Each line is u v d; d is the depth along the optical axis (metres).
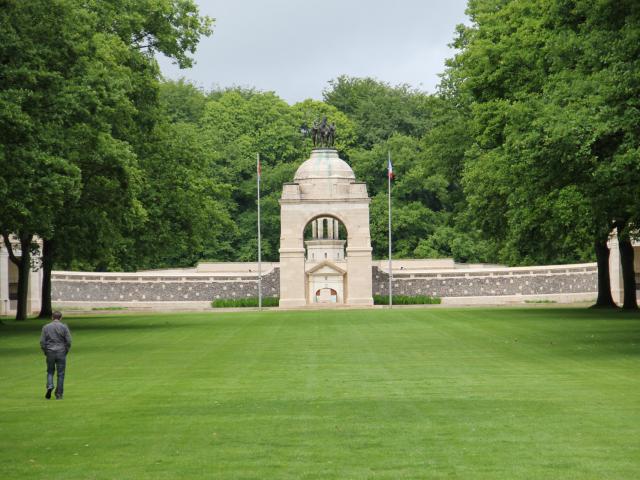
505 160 52.44
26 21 53.00
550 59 51.44
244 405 28.36
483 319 72.75
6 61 51.06
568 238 83.06
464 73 70.06
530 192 53.22
